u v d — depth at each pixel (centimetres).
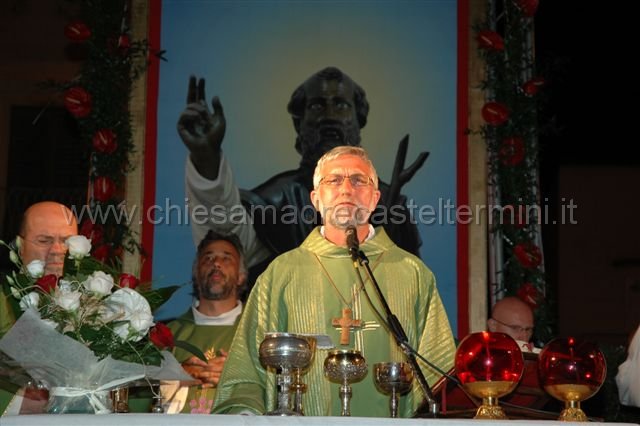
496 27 1120
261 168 1110
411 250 1079
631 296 1516
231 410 510
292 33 1137
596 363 480
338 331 578
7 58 1282
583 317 1513
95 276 469
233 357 557
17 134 1271
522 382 511
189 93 1114
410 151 1107
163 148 1098
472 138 1095
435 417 462
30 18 1291
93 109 1053
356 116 1121
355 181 595
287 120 1123
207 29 1130
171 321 935
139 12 1112
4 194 1253
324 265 595
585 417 472
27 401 561
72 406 463
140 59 1101
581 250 1513
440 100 1116
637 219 1504
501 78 1083
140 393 591
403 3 1139
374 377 523
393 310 583
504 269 1051
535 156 1065
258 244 1095
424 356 567
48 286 473
